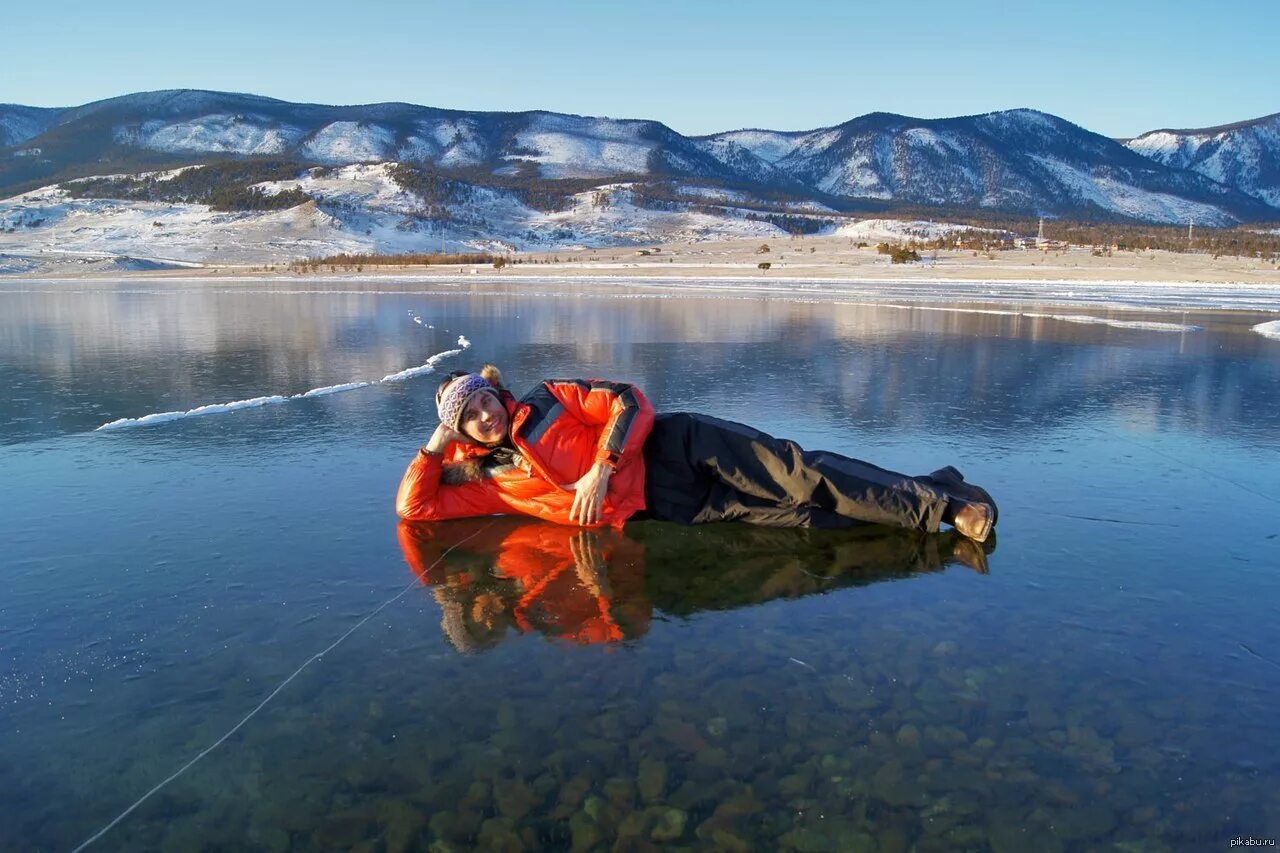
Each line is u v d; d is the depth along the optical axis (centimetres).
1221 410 658
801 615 294
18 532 383
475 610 299
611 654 265
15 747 216
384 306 2114
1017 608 297
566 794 196
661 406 681
